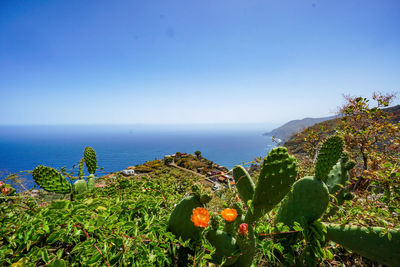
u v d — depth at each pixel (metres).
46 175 1.96
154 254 1.16
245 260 1.26
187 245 1.20
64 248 1.14
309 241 1.48
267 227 1.63
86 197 1.99
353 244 1.40
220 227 1.47
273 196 1.37
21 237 1.10
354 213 1.67
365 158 2.92
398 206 1.89
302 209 1.60
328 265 1.61
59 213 1.29
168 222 1.40
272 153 1.40
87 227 1.17
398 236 1.27
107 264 1.00
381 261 1.32
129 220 1.43
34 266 0.94
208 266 1.28
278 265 1.49
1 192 1.67
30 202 1.60
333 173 1.92
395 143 2.91
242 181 1.78
